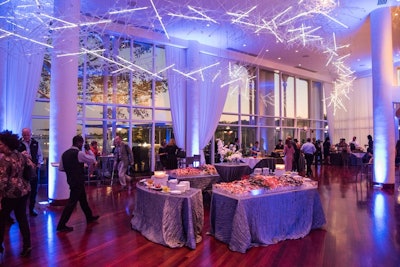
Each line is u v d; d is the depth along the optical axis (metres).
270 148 14.67
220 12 8.18
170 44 10.55
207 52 11.50
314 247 3.62
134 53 10.19
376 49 8.27
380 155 8.11
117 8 7.69
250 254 3.40
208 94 11.70
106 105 9.58
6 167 3.24
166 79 10.83
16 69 7.38
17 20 6.79
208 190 5.88
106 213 5.25
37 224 4.56
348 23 9.04
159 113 10.77
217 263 3.15
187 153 10.77
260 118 14.30
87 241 3.81
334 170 12.45
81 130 9.10
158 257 3.31
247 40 10.77
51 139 5.94
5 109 7.20
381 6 8.10
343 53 12.23
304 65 14.61
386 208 5.62
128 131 10.09
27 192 3.37
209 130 11.76
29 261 3.19
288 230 4.02
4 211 3.34
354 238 3.95
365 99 15.94
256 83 14.01
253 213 3.65
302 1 6.75
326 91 17.20
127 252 3.45
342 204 5.96
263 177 4.27
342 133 17.03
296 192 4.15
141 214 4.33
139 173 10.35
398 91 8.20
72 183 4.30
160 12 8.20
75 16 6.14
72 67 6.05
